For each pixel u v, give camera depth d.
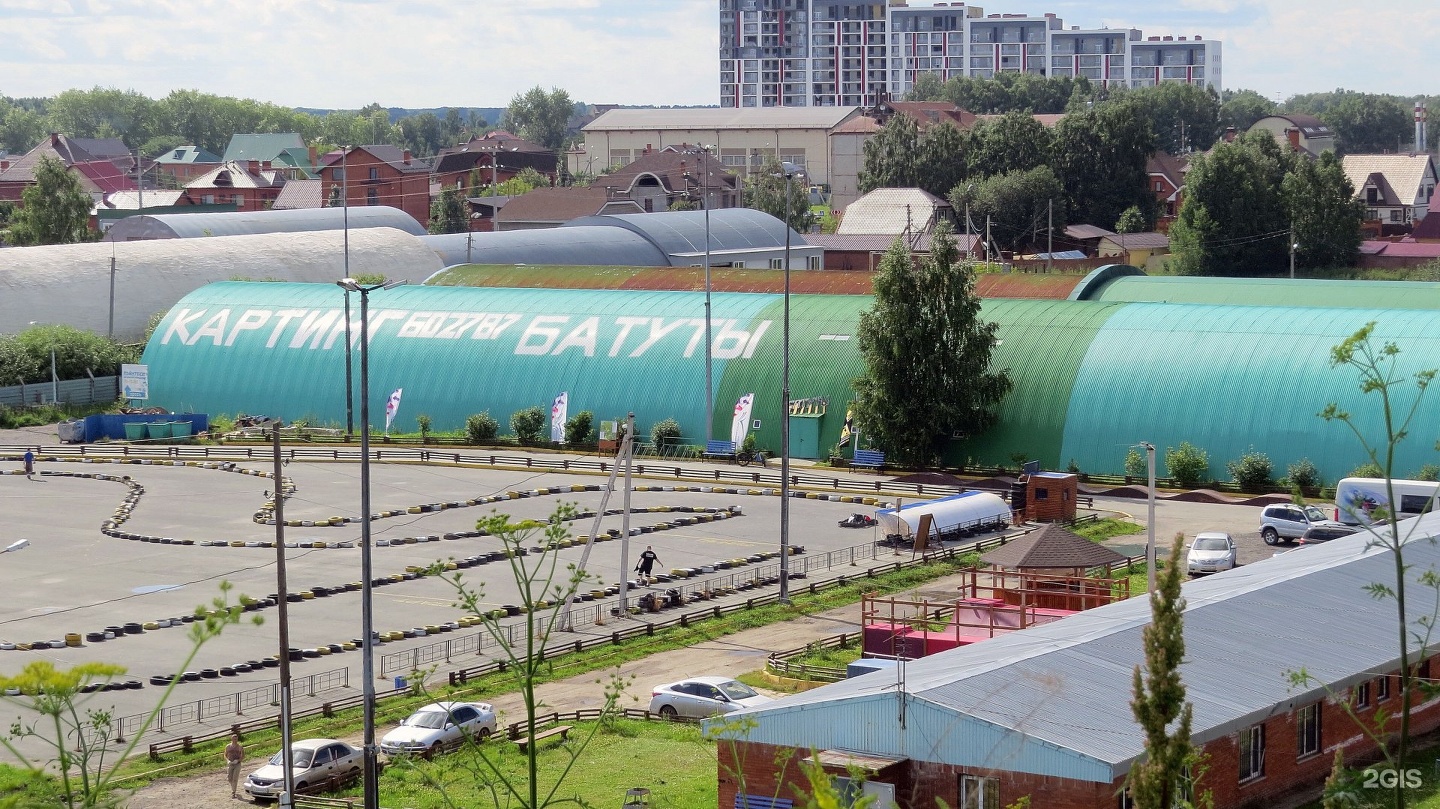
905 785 37.75
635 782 46.19
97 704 56.22
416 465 107.44
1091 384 98.69
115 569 77.38
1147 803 26.52
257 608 69.38
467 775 47.72
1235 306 101.94
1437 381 88.50
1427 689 31.16
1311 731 43.03
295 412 124.06
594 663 61.03
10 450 115.62
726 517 88.62
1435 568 54.44
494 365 118.12
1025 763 36.53
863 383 101.56
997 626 58.47
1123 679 41.53
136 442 118.94
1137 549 78.19
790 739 39.19
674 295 120.69
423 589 73.19
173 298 147.38
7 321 137.25
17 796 27.41
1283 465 91.19
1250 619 47.25
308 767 47.00
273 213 190.62
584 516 89.38
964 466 100.88
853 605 69.38
